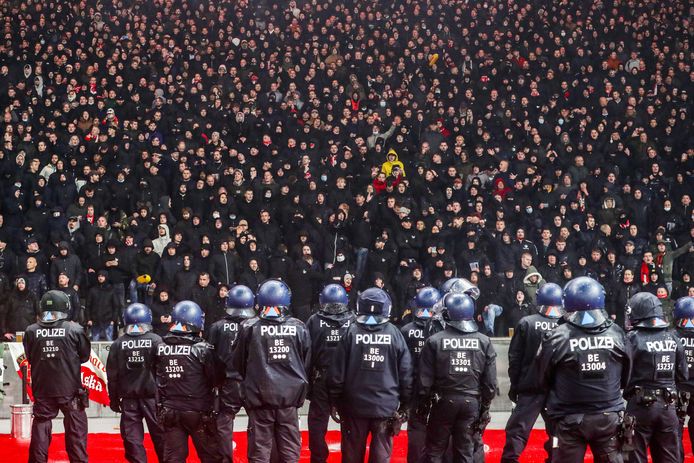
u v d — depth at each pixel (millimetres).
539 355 6578
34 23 23453
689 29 25062
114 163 19000
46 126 20062
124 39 22984
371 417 7539
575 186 18781
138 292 15906
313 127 20547
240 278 15641
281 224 17828
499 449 10633
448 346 7566
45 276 15625
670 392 7426
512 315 15594
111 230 16969
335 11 25203
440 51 23844
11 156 18500
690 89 23391
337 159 19297
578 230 17391
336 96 21469
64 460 10078
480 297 15828
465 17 25328
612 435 6387
